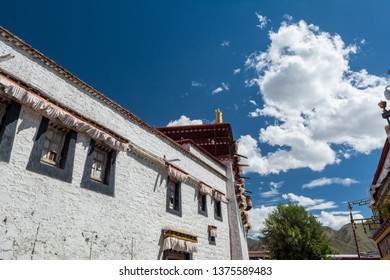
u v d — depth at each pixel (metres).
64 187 7.58
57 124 7.93
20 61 7.35
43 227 6.75
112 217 8.91
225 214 17.55
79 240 7.57
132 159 10.62
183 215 12.92
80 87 9.11
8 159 6.39
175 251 11.62
